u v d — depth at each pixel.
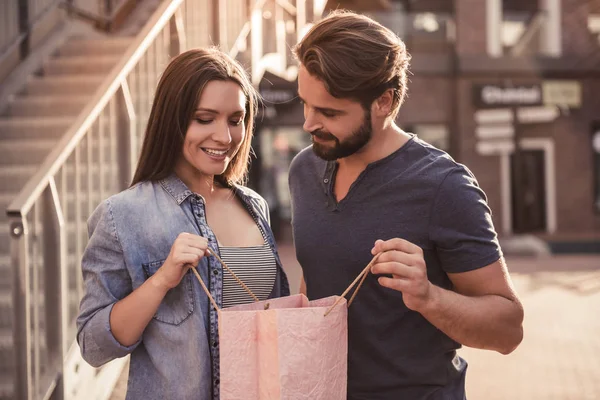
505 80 18.84
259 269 2.41
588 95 19.14
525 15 18.95
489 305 2.03
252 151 2.73
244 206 2.54
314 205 2.33
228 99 2.24
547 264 13.89
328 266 2.27
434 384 2.22
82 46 7.69
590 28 19.14
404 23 18.44
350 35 2.04
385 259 1.93
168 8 5.21
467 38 18.72
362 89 2.04
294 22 9.00
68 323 4.21
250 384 1.98
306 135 17.55
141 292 2.06
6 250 5.61
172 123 2.26
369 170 2.21
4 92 7.11
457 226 2.12
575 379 6.00
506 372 6.24
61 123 6.75
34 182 3.55
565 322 8.14
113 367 4.52
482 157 18.88
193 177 2.40
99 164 4.27
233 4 6.70
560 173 19.17
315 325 1.96
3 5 7.55
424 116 18.73
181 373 2.19
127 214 2.22
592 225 19.28
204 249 2.05
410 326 2.20
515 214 18.95
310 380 1.96
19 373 3.41
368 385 2.22
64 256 3.71
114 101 4.47
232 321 1.97
